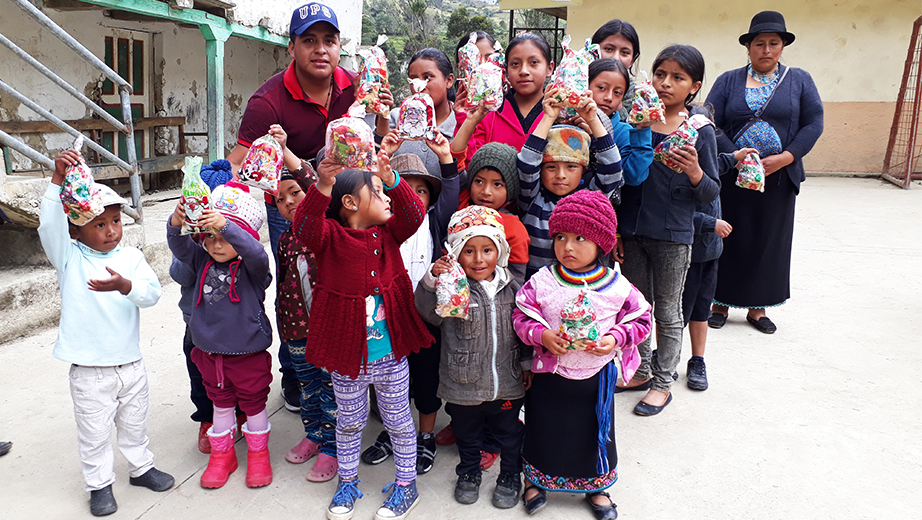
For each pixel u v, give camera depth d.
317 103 3.19
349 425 2.44
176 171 9.53
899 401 3.41
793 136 4.17
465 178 2.93
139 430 2.60
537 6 12.73
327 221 2.31
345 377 2.40
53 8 6.95
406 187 2.35
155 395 3.46
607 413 2.41
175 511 2.50
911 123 10.52
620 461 2.85
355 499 2.55
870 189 10.49
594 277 2.44
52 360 3.85
